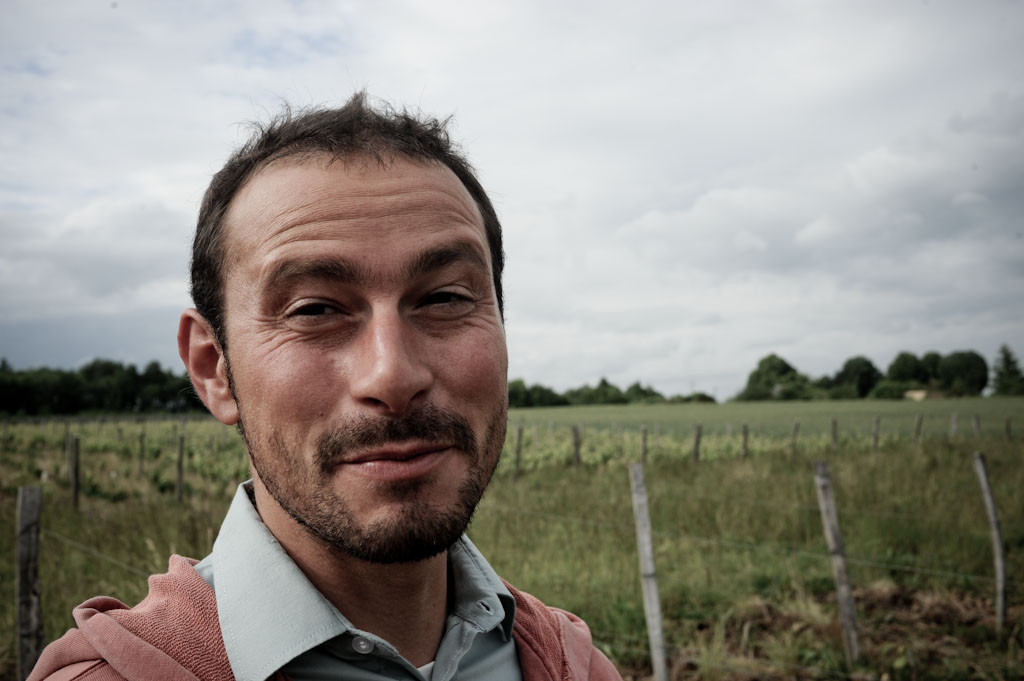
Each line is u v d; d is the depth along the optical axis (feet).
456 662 2.90
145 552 23.43
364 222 2.55
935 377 326.24
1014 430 89.86
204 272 2.91
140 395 341.21
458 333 2.67
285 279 2.52
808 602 20.67
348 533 2.37
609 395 319.47
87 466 60.44
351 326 2.53
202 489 47.32
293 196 2.60
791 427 117.60
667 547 27.07
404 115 2.95
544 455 65.46
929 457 50.72
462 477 2.52
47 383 318.45
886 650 18.25
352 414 2.39
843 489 38.11
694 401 311.06
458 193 2.88
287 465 2.47
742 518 31.01
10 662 15.10
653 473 50.80
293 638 2.47
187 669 2.35
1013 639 18.43
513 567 23.35
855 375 340.18
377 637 2.58
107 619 2.40
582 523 31.17
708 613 20.70
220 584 2.63
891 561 25.52
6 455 68.54
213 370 2.97
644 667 17.70
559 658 3.36
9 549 24.89
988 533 29.01
